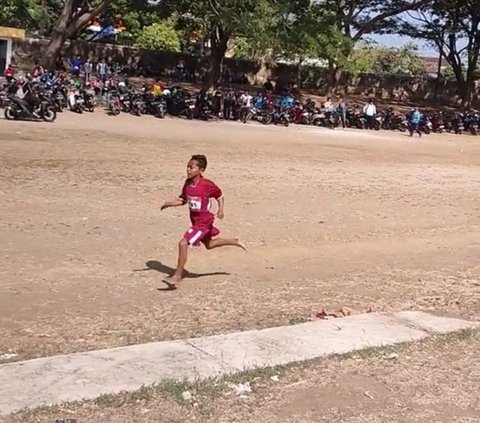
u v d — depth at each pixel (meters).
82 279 8.31
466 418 5.04
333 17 41.81
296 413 4.93
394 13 51.94
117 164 17.66
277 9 36.50
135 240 10.42
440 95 63.91
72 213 11.87
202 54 57.88
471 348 6.50
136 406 4.82
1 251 9.23
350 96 60.03
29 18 49.50
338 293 8.52
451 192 18.41
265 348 6.15
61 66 42.91
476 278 9.77
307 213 13.80
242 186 16.39
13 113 24.98
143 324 6.86
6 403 4.72
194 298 7.89
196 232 8.26
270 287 8.61
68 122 26.38
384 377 5.68
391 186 18.55
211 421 4.70
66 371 5.33
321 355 6.06
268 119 36.28
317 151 25.67
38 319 6.82
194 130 28.89
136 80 49.12
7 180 14.34
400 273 9.81
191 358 5.79
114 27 60.03
